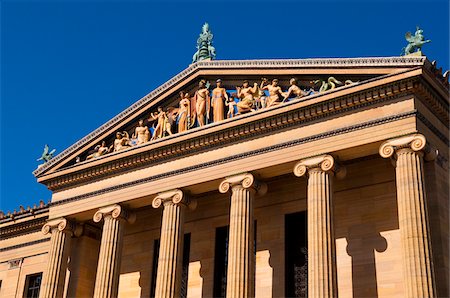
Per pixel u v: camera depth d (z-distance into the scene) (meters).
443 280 32.66
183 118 44.25
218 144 41.56
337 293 33.81
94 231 49.34
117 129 47.66
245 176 39.28
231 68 42.59
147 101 46.34
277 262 40.66
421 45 35.88
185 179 41.97
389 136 34.72
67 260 47.06
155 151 43.81
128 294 46.88
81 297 47.06
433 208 34.22
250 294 36.78
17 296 53.44
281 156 38.34
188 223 46.12
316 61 38.81
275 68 40.62
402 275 33.97
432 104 36.28
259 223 42.44
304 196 41.38
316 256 34.41
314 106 37.75
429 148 34.09
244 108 41.34
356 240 38.00
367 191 38.81
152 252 47.31
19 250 55.75
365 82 35.97
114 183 45.78
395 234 36.75
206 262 44.09
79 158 49.00
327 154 36.69
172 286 39.72
